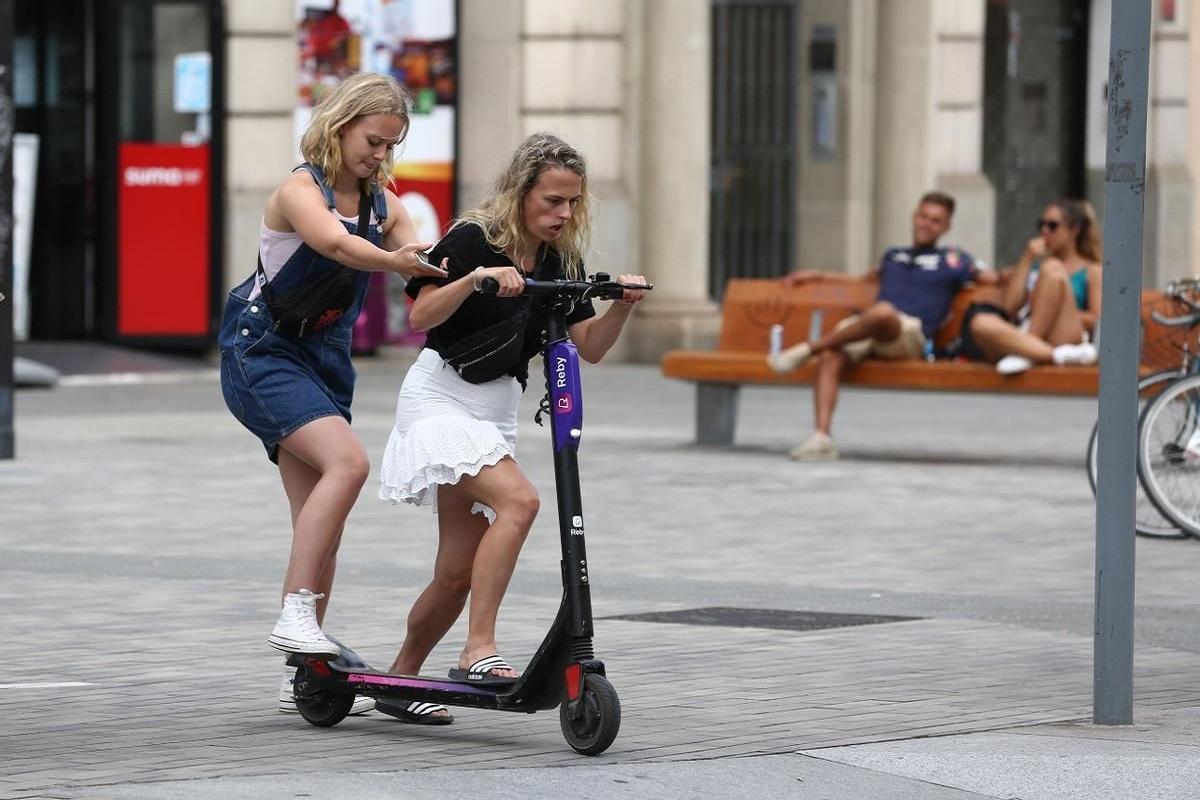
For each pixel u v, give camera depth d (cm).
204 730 1538
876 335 3534
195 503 2934
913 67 6109
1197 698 1711
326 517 1540
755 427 4228
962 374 3484
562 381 1493
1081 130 6844
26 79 5325
